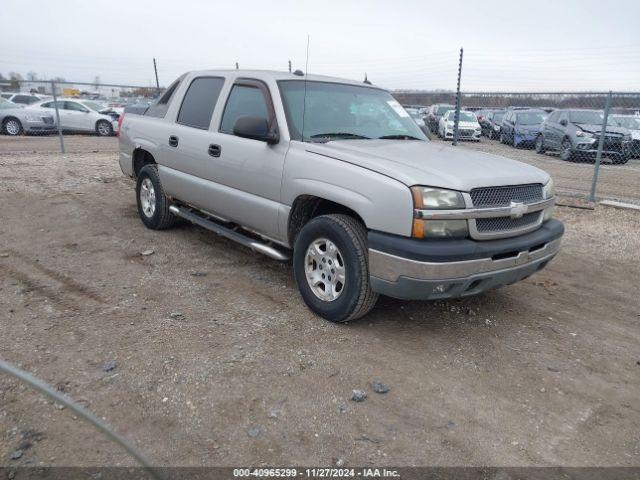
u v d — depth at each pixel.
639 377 3.58
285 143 4.29
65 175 9.84
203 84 5.54
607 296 5.07
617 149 13.80
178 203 6.04
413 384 3.31
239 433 2.76
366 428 2.86
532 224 3.99
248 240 4.81
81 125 20.02
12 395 2.96
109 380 3.16
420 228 3.41
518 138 18.16
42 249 5.52
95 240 5.91
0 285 4.50
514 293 4.99
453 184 3.51
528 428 2.95
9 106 19.75
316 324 4.02
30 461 2.48
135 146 6.33
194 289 4.61
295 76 4.81
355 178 3.70
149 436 2.70
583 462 2.70
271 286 4.76
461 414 3.04
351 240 3.73
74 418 2.80
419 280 3.43
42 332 3.70
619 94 8.88
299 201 4.19
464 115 21.97
